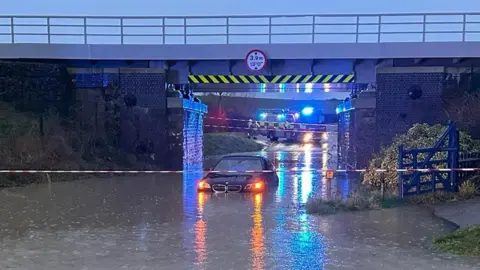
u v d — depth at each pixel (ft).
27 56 71.51
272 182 51.39
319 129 180.96
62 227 29.81
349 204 36.63
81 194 45.60
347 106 79.36
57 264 21.39
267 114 183.42
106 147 68.33
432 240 25.50
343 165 84.74
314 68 75.31
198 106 89.25
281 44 72.43
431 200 38.52
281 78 79.05
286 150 141.38
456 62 70.44
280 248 24.11
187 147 80.69
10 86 69.15
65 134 63.57
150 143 73.46
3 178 50.70
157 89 74.23
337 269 20.47
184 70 76.64
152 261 21.81
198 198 42.73
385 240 25.84
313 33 73.31
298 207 37.27
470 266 20.70
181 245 24.85
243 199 41.98
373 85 73.82
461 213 33.09
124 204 39.37
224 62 75.82
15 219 32.60
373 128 70.54
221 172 49.85
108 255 22.91
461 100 65.21
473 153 44.65
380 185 45.96
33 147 55.93
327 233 27.66
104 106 71.41
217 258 22.25
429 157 41.09
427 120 69.15
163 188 50.57
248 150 141.79
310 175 67.56
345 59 72.38
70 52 72.02
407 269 20.36
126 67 75.15
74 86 74.38
